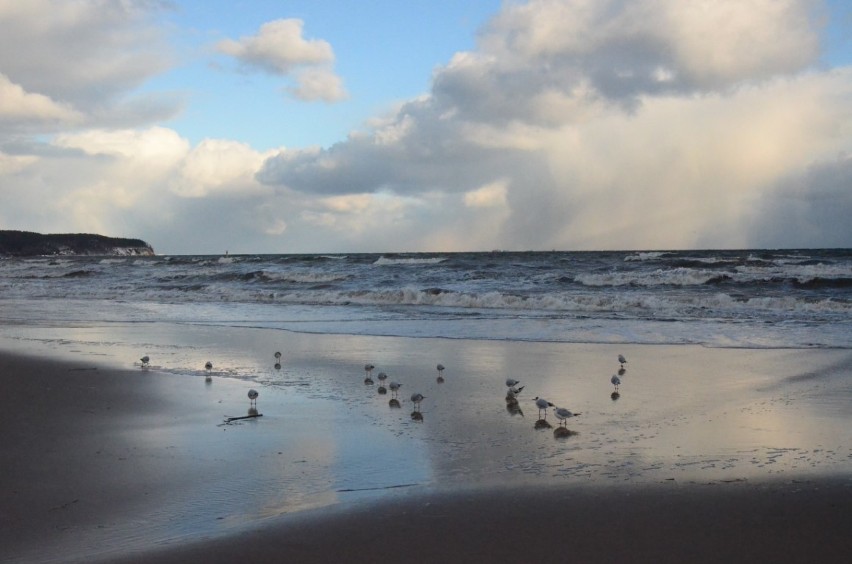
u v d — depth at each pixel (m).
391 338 21.80
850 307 26.59
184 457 9.09
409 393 13.46
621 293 33.72
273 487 7.91
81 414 11.53
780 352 18.03
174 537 6.48
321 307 32.34
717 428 10.42
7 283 52.03
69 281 53.06
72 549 6.23
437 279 43.53
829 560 5.79
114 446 9.59
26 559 6.02
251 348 19.75
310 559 5.94
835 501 7.07
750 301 28.27
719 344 19.64
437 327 24.28
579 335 21.88
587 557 5.91
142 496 7.61
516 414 11.59
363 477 8.26
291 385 14.31
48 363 16.77
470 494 7.52
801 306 27.36
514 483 7.89
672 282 37.78
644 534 6.36
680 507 7.00
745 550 6.00
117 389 13.70
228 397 13.05
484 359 17.48
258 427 10.77
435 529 6.56
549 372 15.57
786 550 5.98
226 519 6.94
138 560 5.96
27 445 9.63
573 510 6.98
